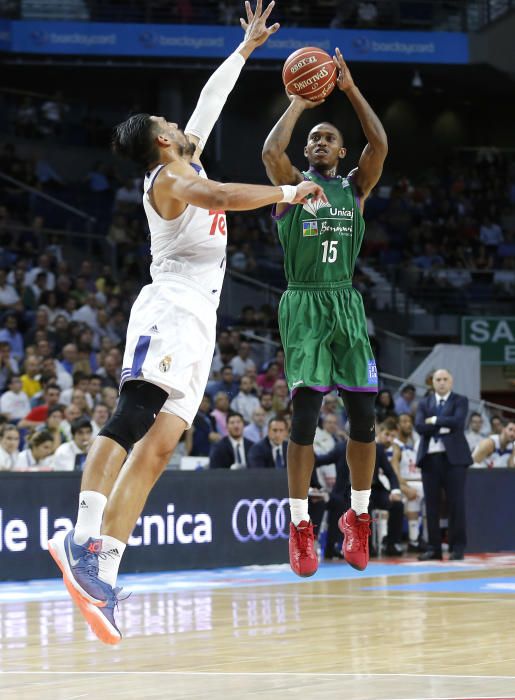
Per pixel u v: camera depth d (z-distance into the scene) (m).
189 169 4.22
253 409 13.87
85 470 4.02
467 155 26.73
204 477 10.45
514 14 22.08
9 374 13.30
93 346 15.18
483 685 4.08
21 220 20.05
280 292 20.17
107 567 3.99
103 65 21.52
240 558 10.69
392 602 7.32
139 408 4.12
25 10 20.70
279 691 4.02
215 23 21.31
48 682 4.32
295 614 6.65
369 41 21.58
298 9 21.55
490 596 7.70
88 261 18.92
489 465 13.84
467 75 23.59
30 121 23.14
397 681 4.21
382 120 26.42
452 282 22.14
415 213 24.48
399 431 13.32
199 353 4.25
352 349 4.82
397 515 12.22
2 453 10.14
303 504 4.92
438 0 21.94
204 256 4.32
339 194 4.90
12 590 8.48
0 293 15.88
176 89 23.77
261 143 25.23
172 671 4.57
